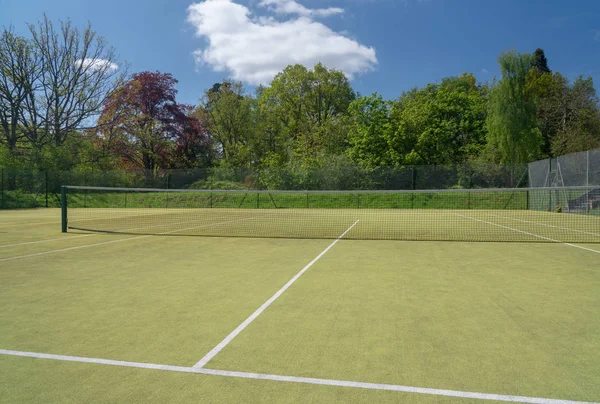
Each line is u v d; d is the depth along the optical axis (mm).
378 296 5305
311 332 3979
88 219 19234
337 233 13195
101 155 38750
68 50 36406
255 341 3752
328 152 39844
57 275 6711
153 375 3082
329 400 2688
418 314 4523
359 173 28547
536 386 2879
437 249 9555
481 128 42875
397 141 35031
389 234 12859
